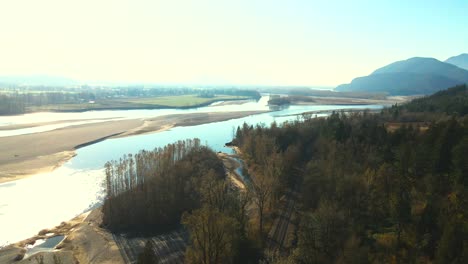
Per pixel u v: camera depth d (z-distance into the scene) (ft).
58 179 435.12
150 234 296.51
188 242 279.69
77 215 337.72
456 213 207.10
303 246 217.56
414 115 628.69
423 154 283.38
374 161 319.88
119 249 271.08
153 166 374.84
